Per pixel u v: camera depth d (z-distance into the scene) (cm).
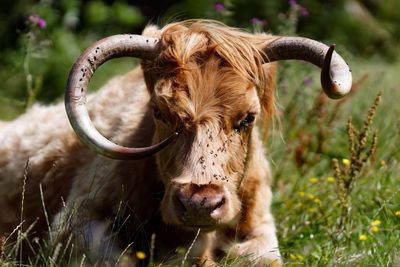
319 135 1622
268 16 3372
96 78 2461
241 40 1145
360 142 1320
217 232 1246
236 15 3366
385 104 1903
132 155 1029
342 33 3750
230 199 1075
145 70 1178
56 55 2753
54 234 1200
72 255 1155
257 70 1146
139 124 1252
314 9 3762
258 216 1266
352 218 1327
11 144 1414
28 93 1709
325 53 1140
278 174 1493
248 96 1116
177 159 1089
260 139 1294
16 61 2233
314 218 1369
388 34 3838
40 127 1409
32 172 1350
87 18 3306
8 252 1266
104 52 1126
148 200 1207
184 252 1190
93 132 1059
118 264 1142
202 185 1049
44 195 1329
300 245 1314
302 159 1554
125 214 1202
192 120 1087
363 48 3747
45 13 2822
